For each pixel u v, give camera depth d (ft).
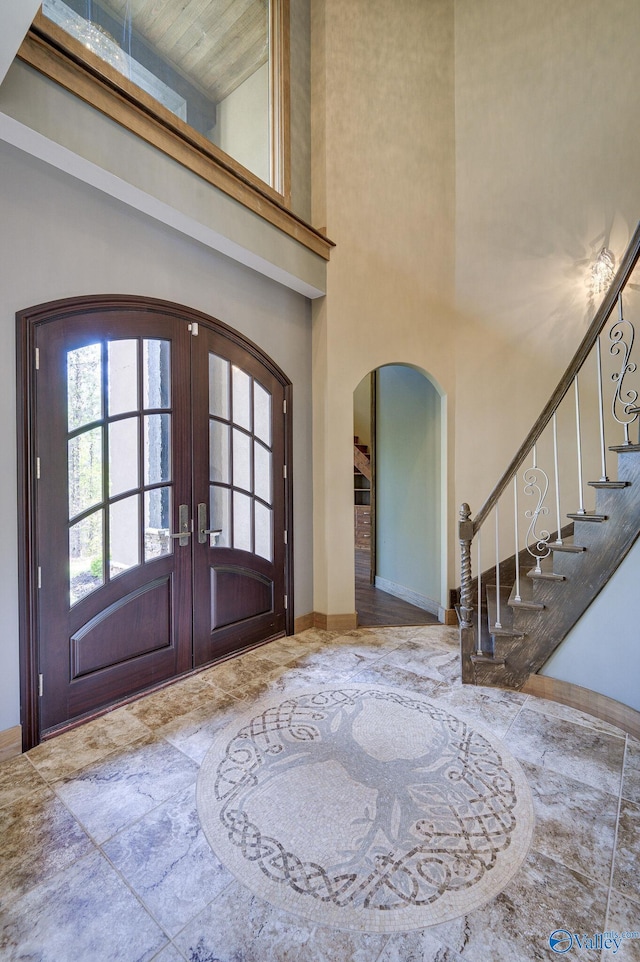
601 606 7.93
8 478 6.89
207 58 10.21
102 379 8.05
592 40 11.64
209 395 9.94
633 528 7.52
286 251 10.83
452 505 13.20
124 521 8.45
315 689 8.97
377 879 4.71
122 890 4.59
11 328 6.88
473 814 5.61
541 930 4.18
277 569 11.66
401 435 16.06
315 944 4.08
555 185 12.17
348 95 12.39
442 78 13.47
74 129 6.80
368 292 12.59
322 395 12.38
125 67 8.68
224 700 8.51
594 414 11.73
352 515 12.60
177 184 8.31
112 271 8.12
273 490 11.48
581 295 11.87
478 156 13.24
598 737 7.30
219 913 4.36
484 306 13.14
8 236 6.83
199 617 9.77
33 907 4.40
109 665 8.21
